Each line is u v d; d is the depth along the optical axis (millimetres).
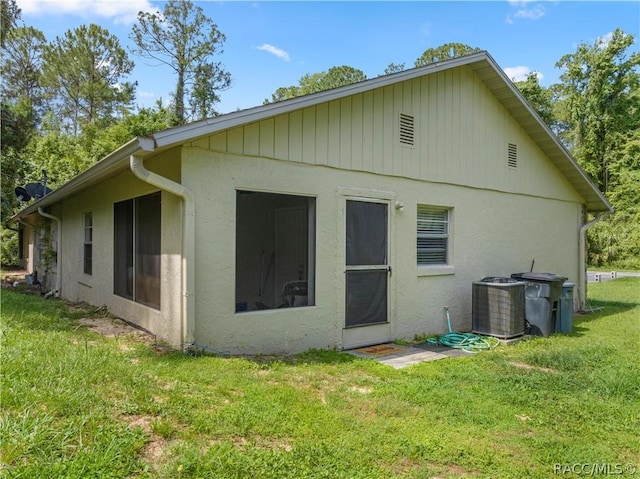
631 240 26375
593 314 9641
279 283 5598
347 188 6180
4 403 2639
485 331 7027
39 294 11281
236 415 3021
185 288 4785
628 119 26641
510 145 8789
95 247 8273
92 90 28125
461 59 7293
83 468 2154
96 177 6156
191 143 4840
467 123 7930
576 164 9602
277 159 5500
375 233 6523
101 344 4746
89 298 8617
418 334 7027
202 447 2549
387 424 3295
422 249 7383
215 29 25734
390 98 6734
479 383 4504
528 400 4070
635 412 3854
